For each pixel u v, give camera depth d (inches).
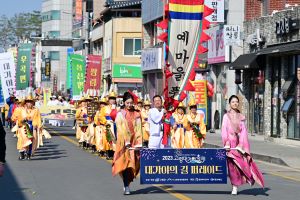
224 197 627.2
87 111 1195.9
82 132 1229.1
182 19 766.5
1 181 737.6
